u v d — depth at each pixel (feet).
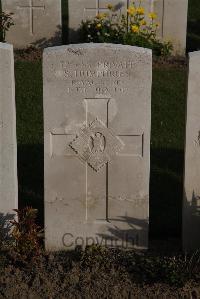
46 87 9.09
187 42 18.69
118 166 9.39
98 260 9.23
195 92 9.05
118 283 8.89
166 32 17.57
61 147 9.33
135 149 9.32
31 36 17.63
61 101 9.14
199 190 9.46
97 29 17.29
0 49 9.00
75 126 9.24
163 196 11.23
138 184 9.43
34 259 9.21
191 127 9.20
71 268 9.18
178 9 17.39
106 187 9.48
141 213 9.53
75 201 9.54
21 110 14.16
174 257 9.18
